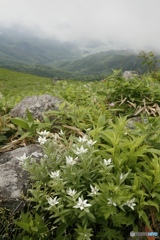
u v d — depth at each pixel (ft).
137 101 3.07
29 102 2.66
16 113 2.64
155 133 1.99
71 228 1.46
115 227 1.49
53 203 1.34
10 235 1.49
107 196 1.35
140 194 1.46
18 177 1.68
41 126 2.22
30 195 1.59
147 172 1.59
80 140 1.61
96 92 3.36
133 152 1.61
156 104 2.96
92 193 1.35
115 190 1.34
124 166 1.61
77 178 1.46
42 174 1.58
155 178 1.50
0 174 1.70
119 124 1.85
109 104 3.04
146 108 2.95
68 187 1.43
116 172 1.57
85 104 3.14
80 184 1.50
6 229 1.46
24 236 1.37
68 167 1.47
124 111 3.00
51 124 2.27
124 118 1.94
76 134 2.29
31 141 2.24
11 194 1.57
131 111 2.97
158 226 1.51
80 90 3.74
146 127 1.96
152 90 3.14
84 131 2.32
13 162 1.82
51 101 2.65
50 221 1.52
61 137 2.20
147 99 3.08
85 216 1.36
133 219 1.44
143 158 1.73
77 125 2.31
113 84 3.34
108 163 1.45
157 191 1.50
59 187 1.41
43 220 1.47
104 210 1.34
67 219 1.43
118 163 1.55
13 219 1.49
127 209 1.46
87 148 1.59
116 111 2.97
